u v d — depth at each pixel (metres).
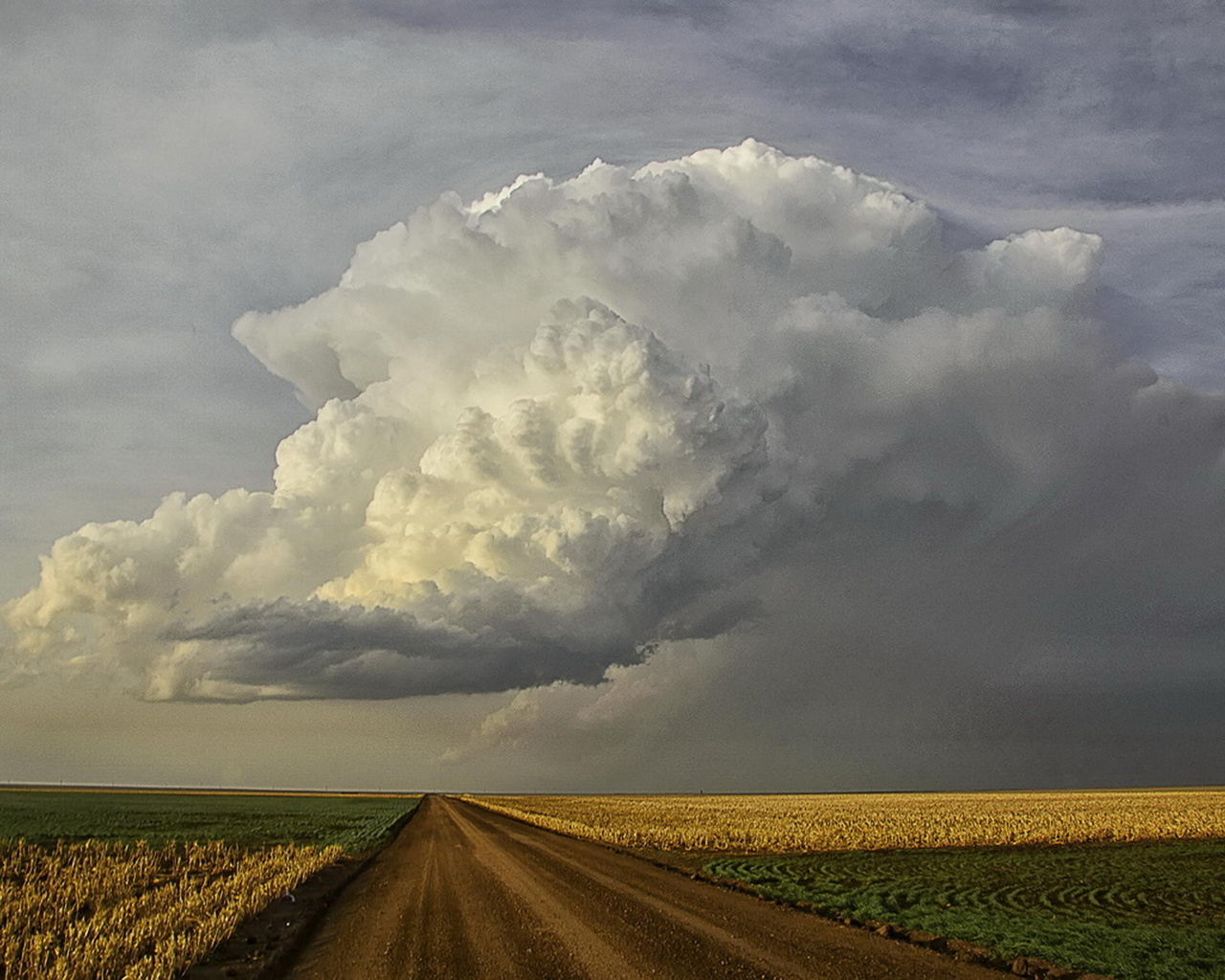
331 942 18.98
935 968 15.49
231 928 19.58
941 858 41.06
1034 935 18.92
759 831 54.78
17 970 15.40
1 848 42.06
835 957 16.28
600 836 52.88
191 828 70.25
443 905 24.02
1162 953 17.72
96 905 23.50
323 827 74.38
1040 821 62.25
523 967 15.70
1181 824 59.56
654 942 17.88
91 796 168.00
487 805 131.25
